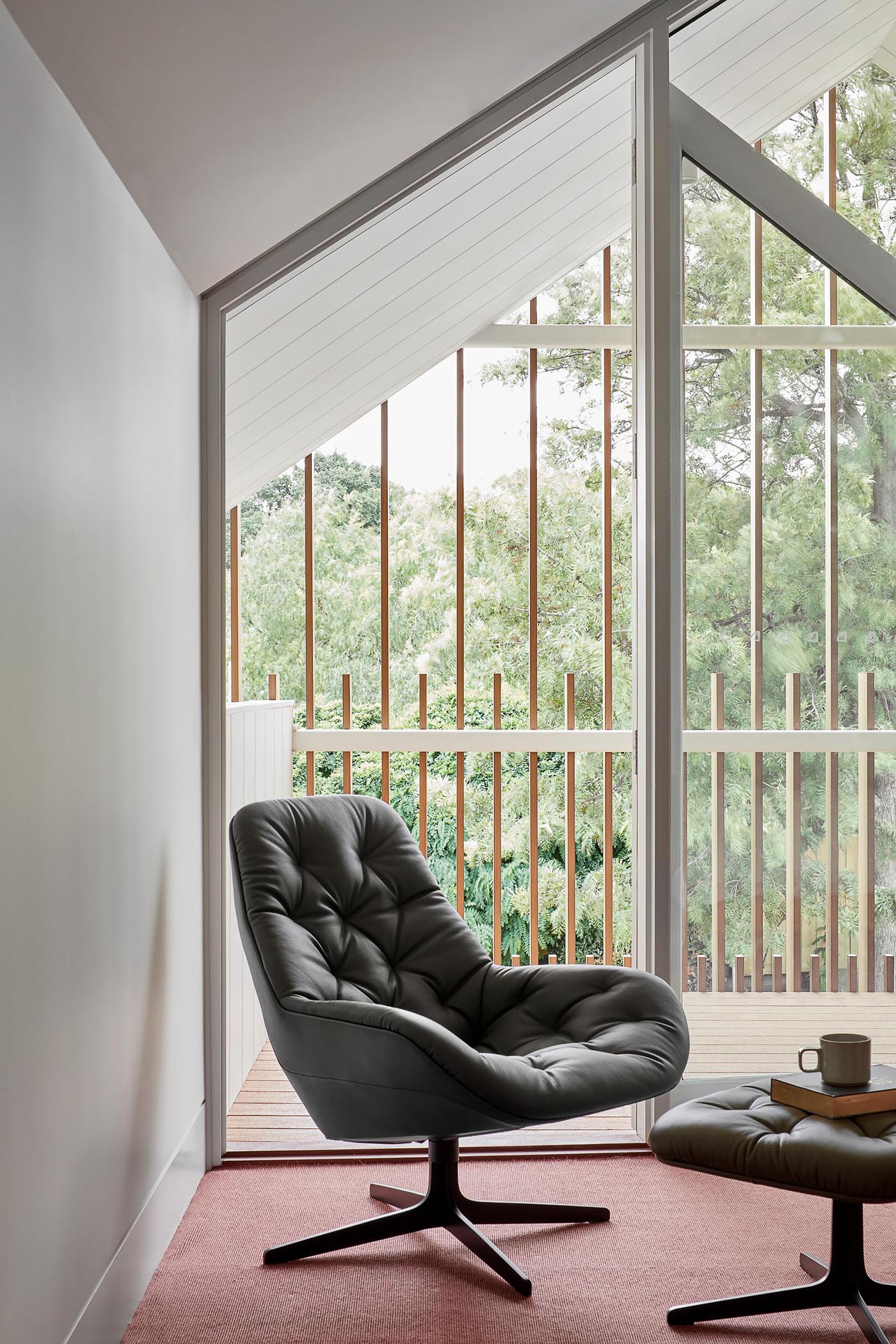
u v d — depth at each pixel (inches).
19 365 54.1
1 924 51.1
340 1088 75.8
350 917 94.9
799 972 107.1
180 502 93.3
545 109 106.6
